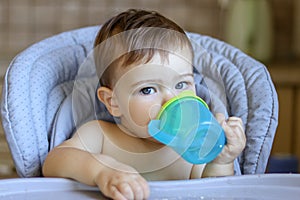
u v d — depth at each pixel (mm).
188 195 826
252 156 1073
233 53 1192
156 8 2418
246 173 1075
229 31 2295
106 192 796
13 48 2418
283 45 2500
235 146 979
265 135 1075
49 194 829
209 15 2418
